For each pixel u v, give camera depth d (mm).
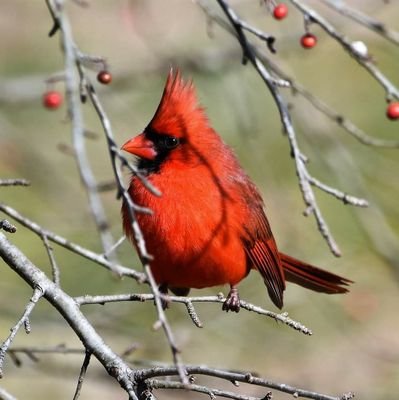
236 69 11008
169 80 7359
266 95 12062
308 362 11008
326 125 10773
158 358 10109
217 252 7207
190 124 7258
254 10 11820
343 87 13930
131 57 13656
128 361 7449
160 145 7238
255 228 7594
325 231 5934
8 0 13805
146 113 12000
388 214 11008
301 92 7312
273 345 10734
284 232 11195
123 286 10336
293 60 13773
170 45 11906
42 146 12461
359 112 13680
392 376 11148
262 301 10680
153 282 5148
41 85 11336
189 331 10117
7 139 11320
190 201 7066
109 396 11312
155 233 7059
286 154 12141
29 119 12555
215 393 5367
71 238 10898
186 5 12477
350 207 10000
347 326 11133
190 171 7160
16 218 6012
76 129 5547
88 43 13914
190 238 7074
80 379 5715
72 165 12352
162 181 7102
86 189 5344
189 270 7301
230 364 10414
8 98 11266
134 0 11742
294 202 11664
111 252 5527
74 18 13758
